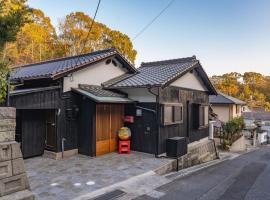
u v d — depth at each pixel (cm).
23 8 383
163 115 857
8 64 397
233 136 1752
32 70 988
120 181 581
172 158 814
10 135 356
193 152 1001
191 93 1112
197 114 1115
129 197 505
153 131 854
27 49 2375
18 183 355
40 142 806
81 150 827
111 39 2652
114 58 1025
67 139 803
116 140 905
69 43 2584
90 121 802
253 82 6200
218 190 602
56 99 765
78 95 836
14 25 364
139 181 596
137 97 912
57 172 636
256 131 2312
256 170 940
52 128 793
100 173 635
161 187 586
